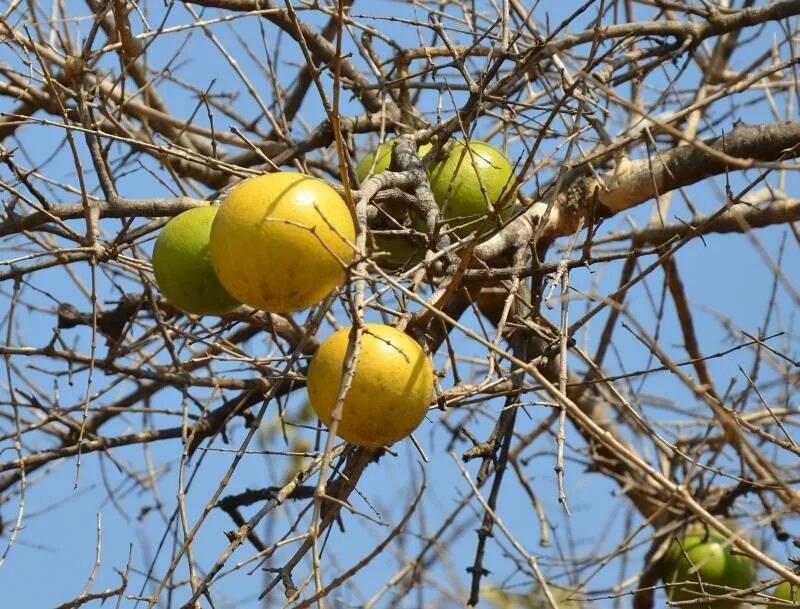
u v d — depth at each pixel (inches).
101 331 204.1
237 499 193.6
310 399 127.5
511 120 180.1
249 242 121.6
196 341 194.9
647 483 223.1
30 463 192.1
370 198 138.0
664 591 216.4
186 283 147.8
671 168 201.3
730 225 217.9
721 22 197.9
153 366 208.2
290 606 131.6
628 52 221.6
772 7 196.1
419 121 199.9
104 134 156.6
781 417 207.8
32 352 189.3
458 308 207.5
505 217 177.2
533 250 150.9
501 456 169.5
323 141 198.2
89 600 149.5
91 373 164.1
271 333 202.7
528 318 167.3
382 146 174.7
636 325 119.8
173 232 148.9
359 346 117.4
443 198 167.8
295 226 120.6
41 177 174.9
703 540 206.7
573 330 150.6
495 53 195.0
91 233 165.5
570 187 207.9
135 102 217.2
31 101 212.8
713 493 219.9
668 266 191.3
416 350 125.3
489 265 189.5
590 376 228.1
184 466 146.3
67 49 211.2
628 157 205.5
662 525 218.4
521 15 201.5
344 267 115.1
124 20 185.5
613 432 233.8
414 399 123.6
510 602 211.2
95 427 225.5
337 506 133.3
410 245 165.9
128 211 169.9
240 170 158.6
